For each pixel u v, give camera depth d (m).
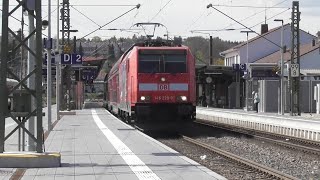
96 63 66.25
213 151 18.50
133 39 46.31
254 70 61.31
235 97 69.44
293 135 28.33
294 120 28.33
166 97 24.38
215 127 31.73
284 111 50.69
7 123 32.84
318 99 51.28
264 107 54.69
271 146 21.53
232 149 20.69
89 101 108.50
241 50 84.81
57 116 34.78
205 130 29.83
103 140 19.80
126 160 13.88
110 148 16.95
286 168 15.52
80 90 61.25
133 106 24.44
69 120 34.22
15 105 13.04
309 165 16.11
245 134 26.73
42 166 12.55
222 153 17.48
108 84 51.59
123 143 18.59
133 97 24.52
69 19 46.44
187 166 12.71
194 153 18.48
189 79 24.56
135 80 24.34
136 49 24.53
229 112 41.41
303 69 72.81
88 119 35.44
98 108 64.69
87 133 23.23
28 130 14.53
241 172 13.73
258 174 13.37
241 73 65.19
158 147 17.22
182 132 28.36
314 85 55.94
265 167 13.81
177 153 15.54
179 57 24.61
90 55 70.19
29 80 15.37
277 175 12.64
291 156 18.30
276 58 77.50
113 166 12.75
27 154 12.63
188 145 21.27
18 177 11.15
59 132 23.92
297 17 50.00
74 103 56.59
